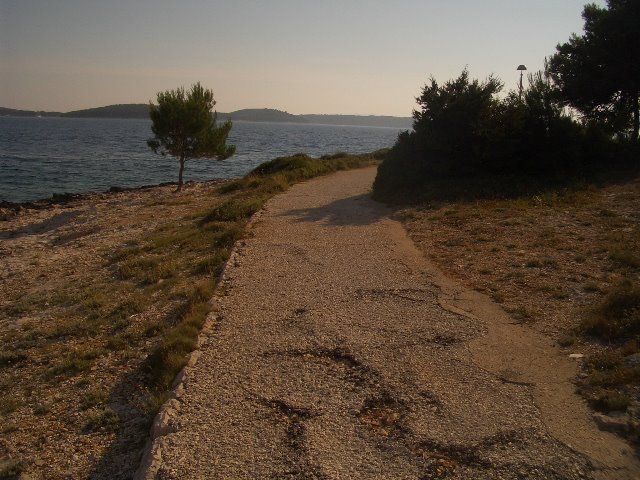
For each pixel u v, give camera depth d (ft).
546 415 16.87
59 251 52.85
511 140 60.39
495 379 19.29
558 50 75.10
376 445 15.98
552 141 60.90
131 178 147.43
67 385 23.44
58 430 19.95
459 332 23.34
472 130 60.90
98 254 48.14
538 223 41.37
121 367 24.36
